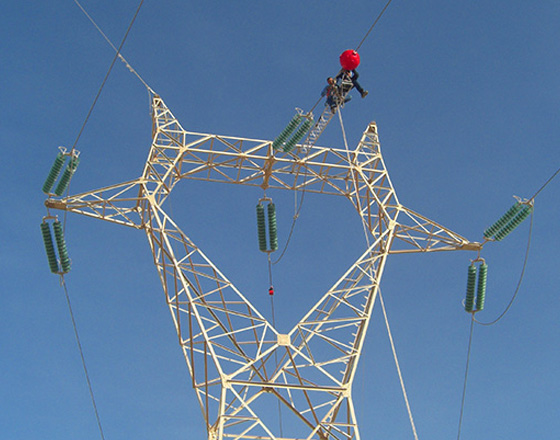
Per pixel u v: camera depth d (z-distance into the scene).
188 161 30.34
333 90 29.30
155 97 31.67
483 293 31.31
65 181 28.28
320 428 26.39
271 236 31.17
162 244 28.19
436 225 30.53
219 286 28.38
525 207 29.95
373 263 29.48
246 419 24.83
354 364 26.45
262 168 31.22
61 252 29.44
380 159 32.00
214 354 25.73
